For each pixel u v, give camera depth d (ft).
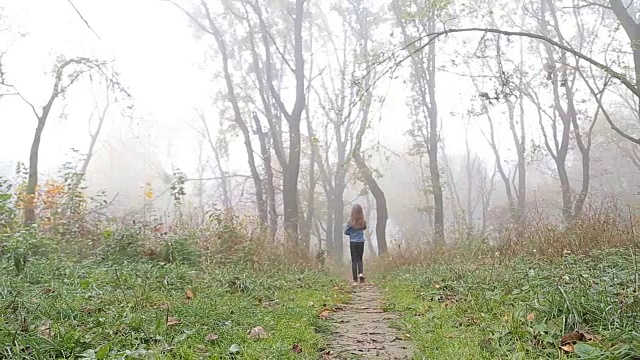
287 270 35.65
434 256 41.06
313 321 18.72
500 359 12.66
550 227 33.47
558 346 13.03
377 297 30.09
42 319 14.85
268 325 17.02
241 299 21.40
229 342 14.40
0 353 11.80
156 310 16.84
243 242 36.04
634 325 13.23
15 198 45.24
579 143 76.84
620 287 17.35
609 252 26.14
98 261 28.94
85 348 12.71
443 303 22.29
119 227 36.47
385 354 14.84
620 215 33.65
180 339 13.79
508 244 32.40
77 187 44.65
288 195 65.05
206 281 24.30
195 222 39.32
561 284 18.45
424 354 14.14
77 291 18.99
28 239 27.12
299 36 66.80
